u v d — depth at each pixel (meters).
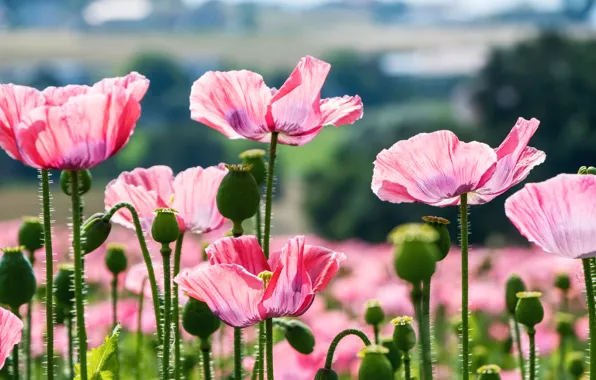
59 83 181.75
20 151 3.14
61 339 5.88
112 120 3.14
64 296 4.35
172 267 4.12
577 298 8.59
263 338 3.48
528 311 3.94
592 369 3.21
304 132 3.75
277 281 3.12
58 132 3.09
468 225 3.52
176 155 111.44
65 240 10.96
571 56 69.12
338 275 12.40
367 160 67.81
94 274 8.27
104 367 3.48
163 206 4.09
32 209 105.25
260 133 3.78
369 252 14.66
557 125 68.56
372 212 60.81
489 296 8.41
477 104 71.25
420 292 3.66
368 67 182.12
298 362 4.50
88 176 3.97
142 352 5.77
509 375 5.95
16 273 3.67
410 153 3.49
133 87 3.21
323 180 67.00
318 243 16.53
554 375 6.73
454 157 3.46
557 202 3.13
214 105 3.75
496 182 3.61
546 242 3.20
